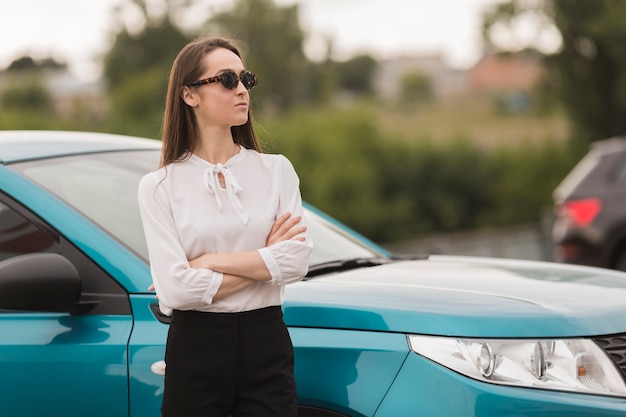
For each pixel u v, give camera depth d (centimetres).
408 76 7881
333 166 2506
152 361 389
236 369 343
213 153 356
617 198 1075
